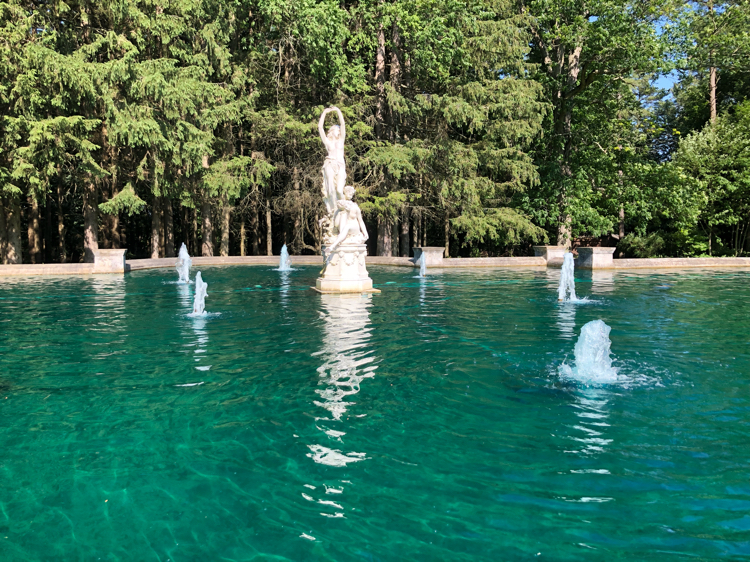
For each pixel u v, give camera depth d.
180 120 25.42
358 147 29.11
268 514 2.96
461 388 5.25
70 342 7.59
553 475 3.40
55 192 33.38
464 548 2.62
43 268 20.20
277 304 11.52
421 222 36.66
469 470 3.47
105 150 26.48
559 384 5.37
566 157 30.97
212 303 11.72
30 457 3.73
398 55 29.66
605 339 6.14
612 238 40.28
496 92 27.62
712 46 27.34
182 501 3.12
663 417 4.42
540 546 2.64
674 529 2.79
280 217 40.31
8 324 9.13
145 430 4.21
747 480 3.32
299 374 5.80
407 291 14.21
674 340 7.54
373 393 5.12
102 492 3.24
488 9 28.80
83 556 2.60
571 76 30.41
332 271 13.99
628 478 3.35
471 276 19.41
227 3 27.27
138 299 12.70
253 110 28.58
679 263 23.81
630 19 25.72
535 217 30.09
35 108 21.33
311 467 3.54
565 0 26.23
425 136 30.30
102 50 25.17
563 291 12.86
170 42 26.69
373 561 2.53
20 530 2.84
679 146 32.12
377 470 3.48
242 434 4.12
